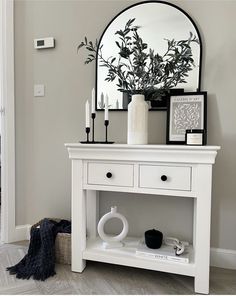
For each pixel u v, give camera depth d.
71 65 1.98
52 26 2.01
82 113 1.97
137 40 1.60
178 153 1.35
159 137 1.79
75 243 1.58
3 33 2.00
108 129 1.90
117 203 1.89
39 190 2.10
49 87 2.04
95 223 1.85
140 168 1.44
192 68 1.70
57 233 1.72
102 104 1.90
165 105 1.76
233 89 1.65
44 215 2.10
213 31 1.68
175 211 1.77
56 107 2.03
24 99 2.09
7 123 2.04
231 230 1.67
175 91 1.73
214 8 1.67
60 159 2.04
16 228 2.10
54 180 2.06
